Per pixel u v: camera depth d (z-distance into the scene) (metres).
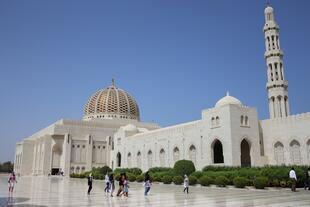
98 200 24.22
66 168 86.44
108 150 94.12
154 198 25.78
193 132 58.59
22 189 36.22
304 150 45.69
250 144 51.62
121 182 27.92
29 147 102.19
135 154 77.06
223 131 51.19
